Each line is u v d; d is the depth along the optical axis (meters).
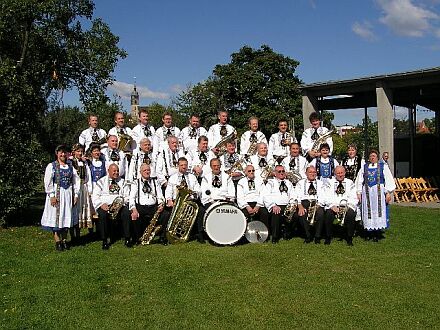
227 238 9.28
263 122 36.00
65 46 16.42
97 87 17.47
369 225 9.71
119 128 11.23
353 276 7.24
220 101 39.03
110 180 9.52
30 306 6.11
